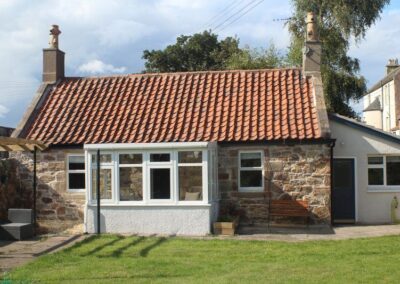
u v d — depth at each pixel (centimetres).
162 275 1109
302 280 1041
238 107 2019
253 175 1889
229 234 1673
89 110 2100
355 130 2020
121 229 1727
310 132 1827
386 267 1152
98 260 1270
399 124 4394
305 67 2144
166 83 2223
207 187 1691
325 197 1827
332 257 1281
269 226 1842
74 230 1805
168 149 1712
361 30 3606
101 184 1756
